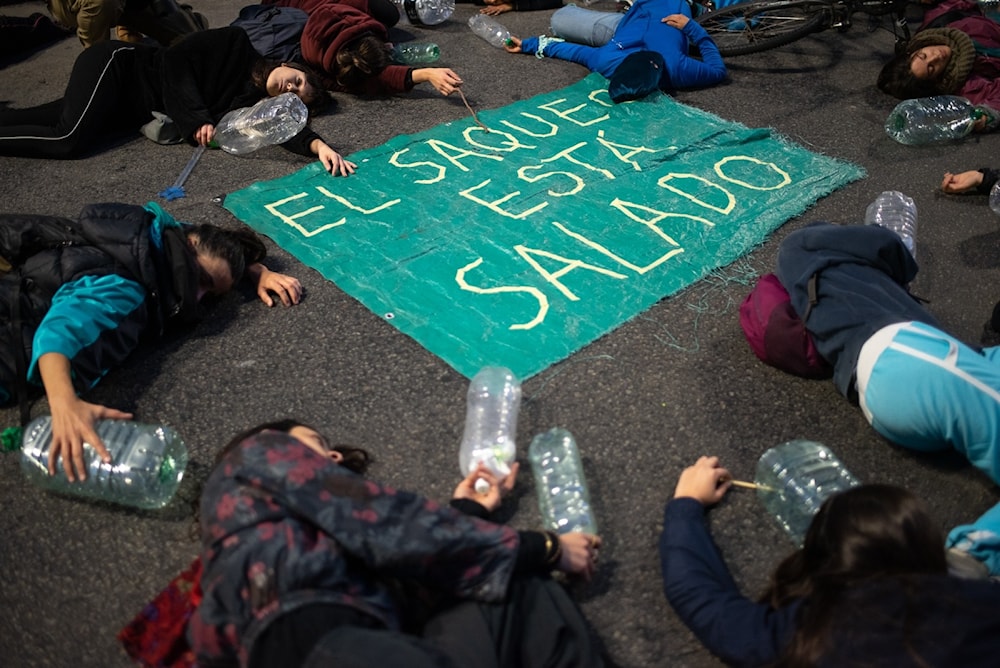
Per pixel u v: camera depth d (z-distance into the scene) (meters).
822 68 5.67
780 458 2.76
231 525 1.99
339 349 3.31
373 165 4.51
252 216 4.09
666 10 5.62
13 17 6.36
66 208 4.25
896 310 2.78
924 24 5.56
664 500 2.72
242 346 3.35
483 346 3.27
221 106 4.84
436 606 2.17
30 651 2.37
